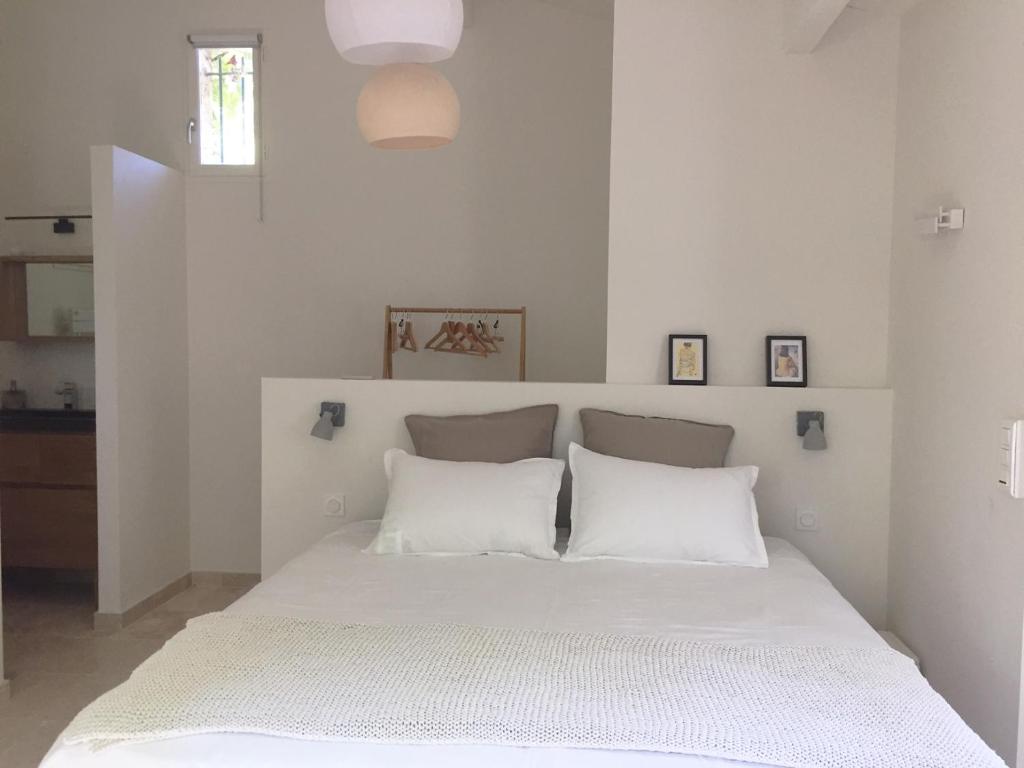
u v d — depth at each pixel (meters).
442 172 4.72
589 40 4.61
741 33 3.65
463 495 3.23
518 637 2.26
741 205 3.69
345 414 3.82
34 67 4.86
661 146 3.70
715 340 3.72
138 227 4.34
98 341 4.15
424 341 4.77
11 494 4.47
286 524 3.87
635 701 1.87
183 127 4.81
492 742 1.73
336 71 4.73
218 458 4.92
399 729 1.75
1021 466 2.39
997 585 2.56
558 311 4.71
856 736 1.74
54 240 4.88
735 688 1.95
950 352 2.97
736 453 3.64
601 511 3.17
